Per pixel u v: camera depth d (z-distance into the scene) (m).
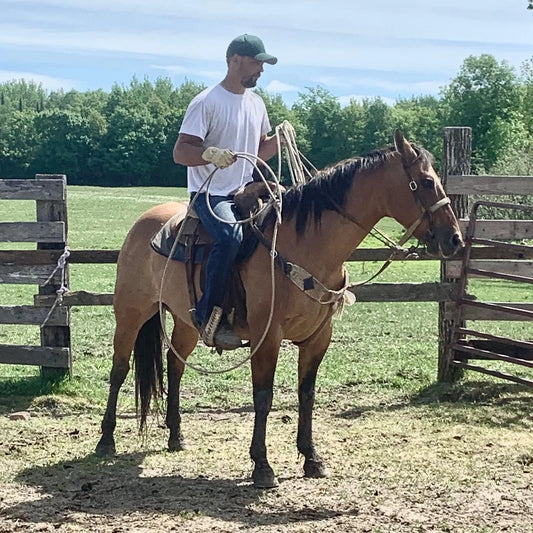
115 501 5.36
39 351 8.95
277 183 5.76
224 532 4.75
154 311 6.62
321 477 5.87
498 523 4.92
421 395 8.80
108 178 93.44
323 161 82.06
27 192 8.77
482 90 68.00
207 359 10.69
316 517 5.03
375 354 10.98
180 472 6.07
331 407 8.38
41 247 9.00
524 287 19.95
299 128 81.00
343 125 81.38
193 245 5.94
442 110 72.75
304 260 5.50
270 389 5.61
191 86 115.25
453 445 6.80
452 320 8.88
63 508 5.21
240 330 5.82
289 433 7.27
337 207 5.49
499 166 33.53
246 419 7.94
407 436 7.12
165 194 58.28
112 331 12.72
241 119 5.94
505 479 5.85
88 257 8.87
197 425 7.64
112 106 99.12
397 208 5.42
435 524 4.88
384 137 80.62
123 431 7.42
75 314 14.45
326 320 5.68
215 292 5.62
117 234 30.84
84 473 6.02
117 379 6.71
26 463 6.31
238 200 5.77
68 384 8.91
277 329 5.52
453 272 8.86
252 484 5.72
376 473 5.98
